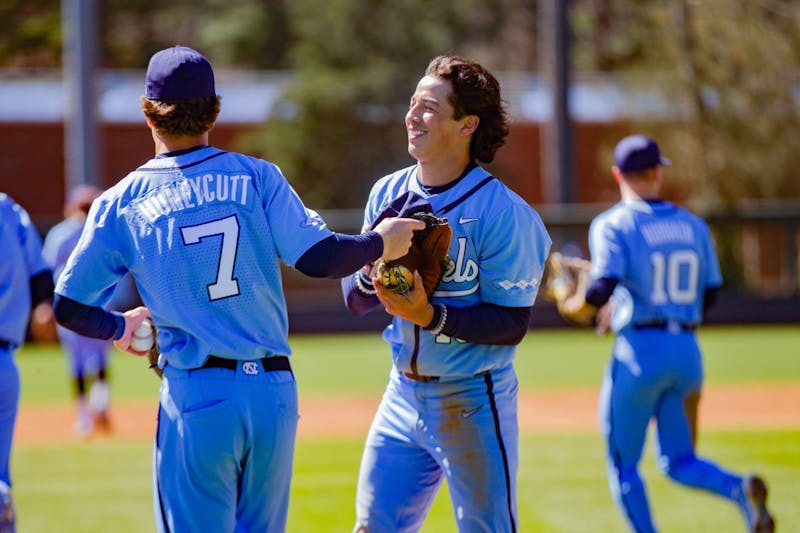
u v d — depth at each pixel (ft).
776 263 234.38
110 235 32.96
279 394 33.12
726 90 234.79
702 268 52.85
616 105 247.09
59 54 323.37
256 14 321.73
